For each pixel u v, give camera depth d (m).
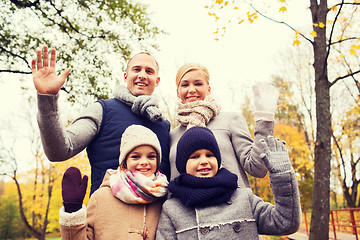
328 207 6.50
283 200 1.46
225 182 1.60
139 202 1.70
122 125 2.14
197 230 1.53
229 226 1.52
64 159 1.75
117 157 2.04
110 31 9.30
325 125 6.96
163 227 1.66
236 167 2.06
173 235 1.61
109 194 1.77
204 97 2.44
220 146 2.10
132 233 1.64
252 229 1.54
